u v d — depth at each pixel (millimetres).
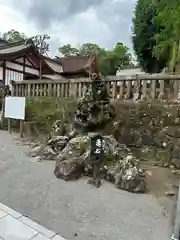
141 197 3236
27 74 14148
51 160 4910
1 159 4883
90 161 3828
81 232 2361
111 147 4270
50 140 5234
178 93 4816
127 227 2482
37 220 2553
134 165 3674
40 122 7152
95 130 4719
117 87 5637
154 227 2490
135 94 5301
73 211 2785
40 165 4543
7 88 8805
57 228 2414
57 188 3453
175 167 4488
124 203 3035
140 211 2836
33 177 3885
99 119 4523
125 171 3561
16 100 6957
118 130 5316
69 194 3256
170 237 2227
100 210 2828
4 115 7621
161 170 4352
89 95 4676
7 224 2436
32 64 14477
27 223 2477
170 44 8719
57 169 3949
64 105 6531
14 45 14414
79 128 4848
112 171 3742
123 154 4223
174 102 4773
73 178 3797
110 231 2398
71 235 2303
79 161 3947
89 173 3939
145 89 5199
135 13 13617
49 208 2836
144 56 13617
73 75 18875
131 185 3404
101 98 4562
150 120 5031
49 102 7074
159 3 7832
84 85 6270
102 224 2525
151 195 3301
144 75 5160
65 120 6098
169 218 2670
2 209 2762
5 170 4211
